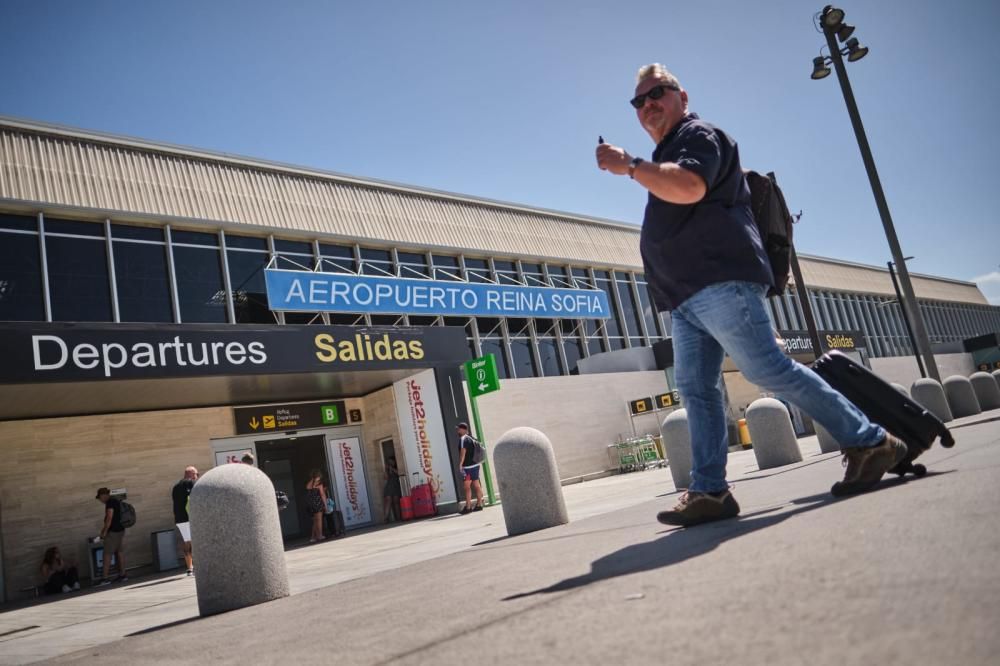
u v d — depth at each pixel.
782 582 1.58
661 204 3.07
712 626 1.36
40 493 13.81
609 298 29.98
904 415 3.16
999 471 2.69
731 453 24.52
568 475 21.98
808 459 9.63
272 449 17.33
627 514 5.54
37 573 13.42
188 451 15.77
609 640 1.43
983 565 1.36
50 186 16.20
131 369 12.16
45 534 13.69
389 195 23.89
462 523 12.02
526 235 27.53
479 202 26.84
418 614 2.38
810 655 1.08
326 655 2.01
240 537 4.79
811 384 2.97
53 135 16.89
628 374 25.59
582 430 23.08
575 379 23.56
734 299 2.92
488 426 20.42
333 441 18.42
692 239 2.97
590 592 2.00
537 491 6.48
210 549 4.78
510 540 5.57
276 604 4.27
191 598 7.04
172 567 14.15
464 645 1.69
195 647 2.94
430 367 16.86
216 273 18.66
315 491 15.12
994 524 1.71
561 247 28.58
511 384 21.53
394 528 14.77
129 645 3.66
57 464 14.12
